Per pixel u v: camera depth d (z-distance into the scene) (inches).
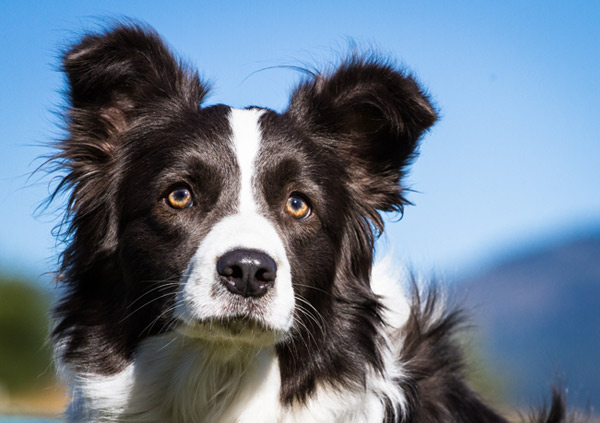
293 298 207.9
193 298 202.4
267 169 224.4
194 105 248.1
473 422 274.8
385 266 278.5
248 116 234.7
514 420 308.3
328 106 250.4
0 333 645.9
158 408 229.6
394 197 255.6
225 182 221.3
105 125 243.3
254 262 197.2
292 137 233.5
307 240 228.1
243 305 199.6
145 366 226.4
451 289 300.2
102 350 230.8
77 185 241.0
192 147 223.9
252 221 209.8
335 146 252.2
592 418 311.4
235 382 227.9
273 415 230.2
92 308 233.8
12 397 627.8
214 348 221.6
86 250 236.8
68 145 241.8
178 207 221.1
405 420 247.1
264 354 226.7
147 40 247.9
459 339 287.1
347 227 247.0
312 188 230.1
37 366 644.1
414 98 233.0
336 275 240.7
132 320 226.1
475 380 308.3
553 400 304.2
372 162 254.7
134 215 226.2
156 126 239.8
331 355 234.2
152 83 247.9
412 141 243.8
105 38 235.6
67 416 240.1
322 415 233.3
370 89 245.1
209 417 229.8
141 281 223.0
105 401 229.6
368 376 241.3
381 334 250.2
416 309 280.1
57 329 239.6
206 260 202.5
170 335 221.1
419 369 266.8
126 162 237.6
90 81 238.5
